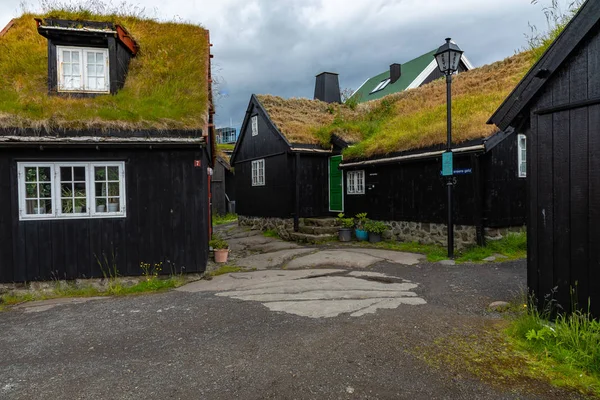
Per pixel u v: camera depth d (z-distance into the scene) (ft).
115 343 14.06
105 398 10.08
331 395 9.91
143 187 24.30
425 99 49.60
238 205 57.82
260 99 50.42
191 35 35.81
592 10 11.77
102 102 25.41
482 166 29.48
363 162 38.86
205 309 17.85
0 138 21.81
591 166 12.10
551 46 12.98
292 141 43.19
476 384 10.27
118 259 24.06
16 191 22.86
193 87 28.58
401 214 36.17
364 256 29.91
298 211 42.39
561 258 13.07
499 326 14.25
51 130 22.76
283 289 20.90
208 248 30.09
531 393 9.81
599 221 11.85
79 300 21.07
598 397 9.56
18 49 30.27
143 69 29.91
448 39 27.17
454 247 31.40
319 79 74.18
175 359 12.39
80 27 26.50
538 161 13.87
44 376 11.50
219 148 90.33
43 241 23.20
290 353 12.47
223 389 10.34
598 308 11.87
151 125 23.94
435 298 18.43
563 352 11.41
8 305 21.09
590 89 12.09
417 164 34.42
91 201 23.70
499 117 15.02
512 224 30.45
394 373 10.96
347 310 16.81
